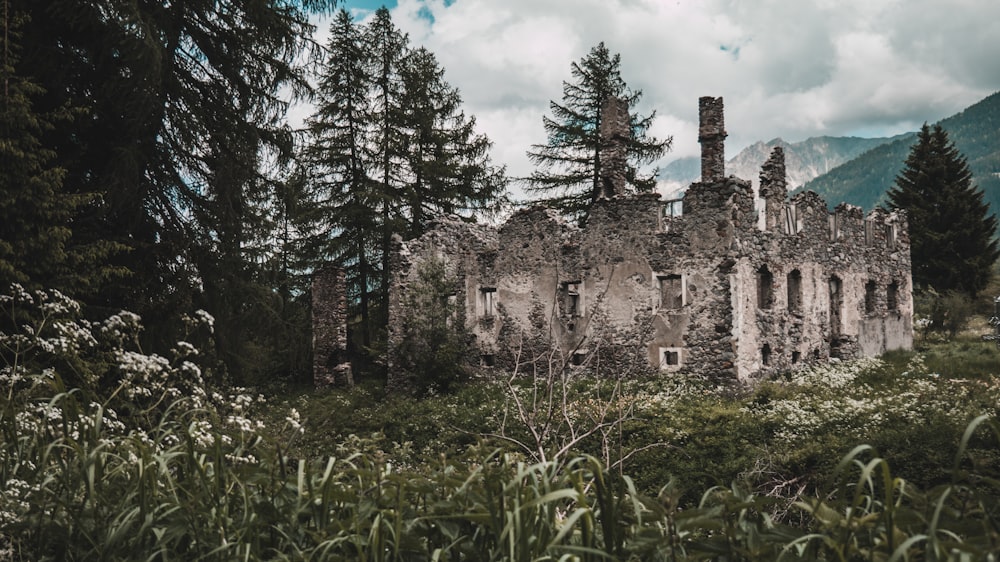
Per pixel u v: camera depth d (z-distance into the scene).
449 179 31.72
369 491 3.76
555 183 32.28
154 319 13.63
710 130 21.28
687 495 11.25
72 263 10.93
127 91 12.83
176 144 14.80
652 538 3.01
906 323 26.88
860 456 10.74
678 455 12.56
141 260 13.60
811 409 14.78
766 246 20.50
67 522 3.74
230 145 15.21
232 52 15.52
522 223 23.75
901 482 2.82
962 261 37.28
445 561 3.23
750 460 11.66
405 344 24.33
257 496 3.77
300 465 3.51
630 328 21.11
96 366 9.03
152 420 5.16
